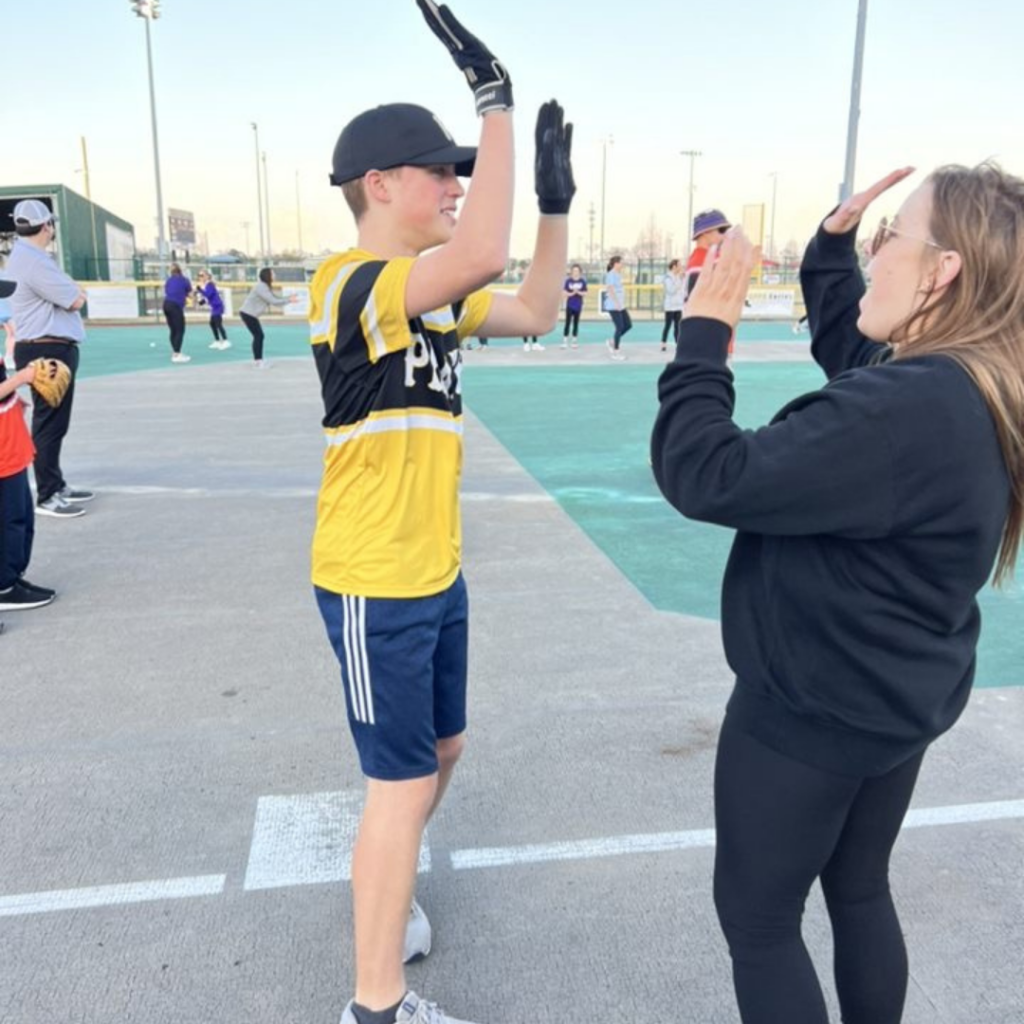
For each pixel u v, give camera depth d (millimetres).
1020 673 3891
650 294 35094
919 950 2375
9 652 4160
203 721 3529
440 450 1975
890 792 1729
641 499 6758
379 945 1960
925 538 1417
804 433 1390
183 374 15125
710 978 2299
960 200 1438
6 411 4426
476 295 2186
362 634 1936
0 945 2387
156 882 2627
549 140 2100
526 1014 2193
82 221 31312
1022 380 1413
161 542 5773
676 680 3836
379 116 1902
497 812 2951
